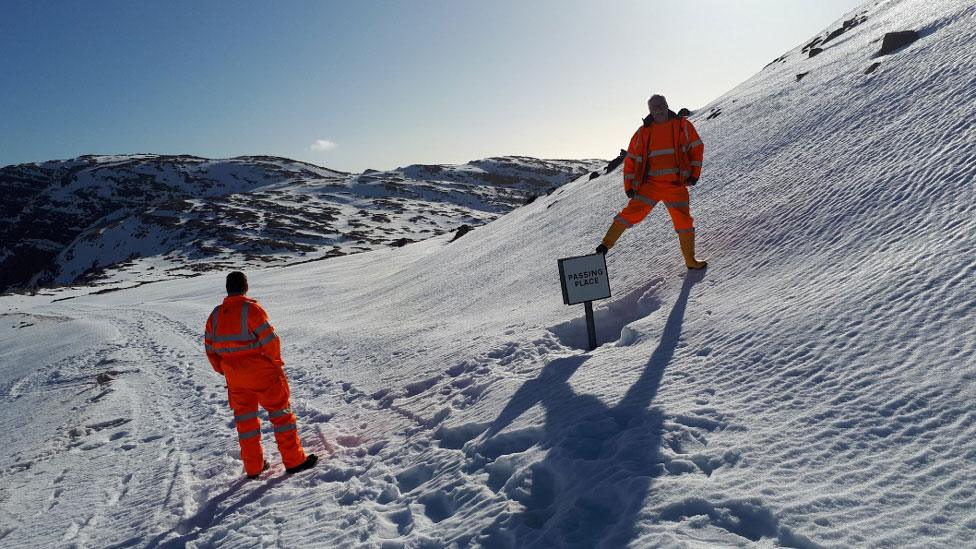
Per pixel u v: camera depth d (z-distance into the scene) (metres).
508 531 2.70
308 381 8.23
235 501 4.33
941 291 3.45
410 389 6.18
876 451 2.53
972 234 3.87
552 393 4.30
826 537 2.11
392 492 3.69
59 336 22.14
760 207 6.60
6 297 50.06
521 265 11.59
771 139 8.87
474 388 5.23
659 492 2.56
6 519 4.86
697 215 7.61
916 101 6.71
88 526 4.44
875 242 4.52
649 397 3.62
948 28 8.60
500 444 3.77
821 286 4.29
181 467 5.46
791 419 2.94
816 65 13.01
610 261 8.05
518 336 6.51
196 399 8.46
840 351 3.36
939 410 2.62
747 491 2.45
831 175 6.25
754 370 3.55
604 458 3.04
